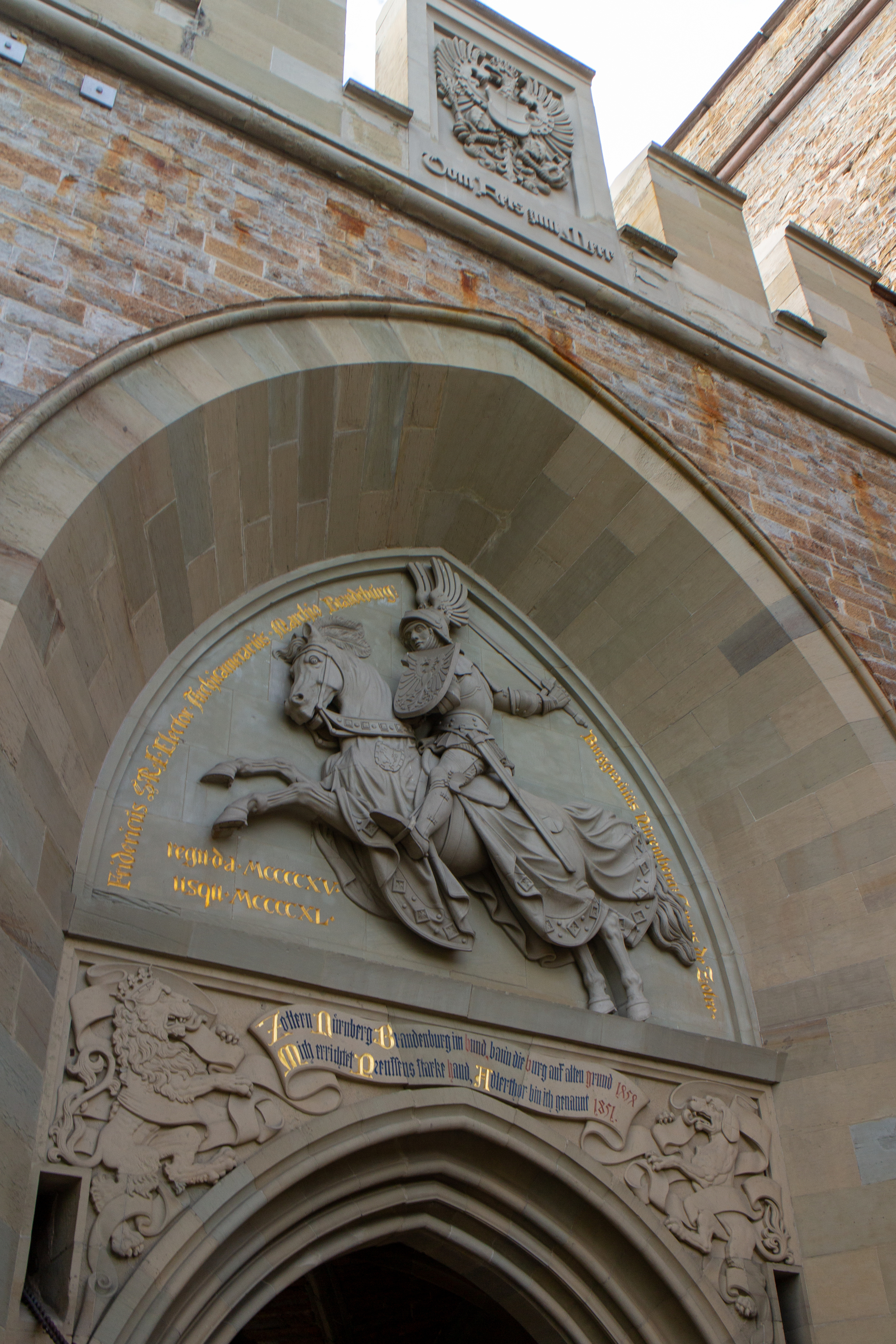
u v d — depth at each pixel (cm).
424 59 983
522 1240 696
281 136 830
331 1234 647
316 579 882
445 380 848
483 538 959
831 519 983
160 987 620
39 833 566
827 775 876
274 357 751
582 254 970
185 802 722
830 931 844
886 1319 710
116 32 780
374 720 798
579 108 1056
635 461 910
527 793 840
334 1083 649
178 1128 591
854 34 1892
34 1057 536
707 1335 693
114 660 684
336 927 730
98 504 622
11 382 623
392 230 871
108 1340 522
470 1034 715
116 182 739
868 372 1120
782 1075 820
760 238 1959
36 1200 551
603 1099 742
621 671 966
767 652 905
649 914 854
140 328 694
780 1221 764
